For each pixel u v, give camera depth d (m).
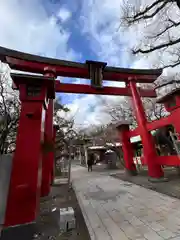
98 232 2.13
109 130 12.75
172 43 5.74
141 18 5.85
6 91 5.54
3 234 1.96
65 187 5.76
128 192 4.25
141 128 5.94
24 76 2.64
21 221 2.09
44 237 2.04
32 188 2.26
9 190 2.18
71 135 12.34
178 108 4.20
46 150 3.54
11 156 2.39
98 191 4.73
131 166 7.14
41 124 2.65
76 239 1.98
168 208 2.77
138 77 7.11
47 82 2.83
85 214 2.87
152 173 5.21
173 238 1.82
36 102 2.73
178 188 3.91
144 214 2.62
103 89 6.83
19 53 5.57
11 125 4.79
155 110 12.62
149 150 5.45
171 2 5.08
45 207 3.36
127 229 2.15
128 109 14.48
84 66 6.53
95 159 18.62
